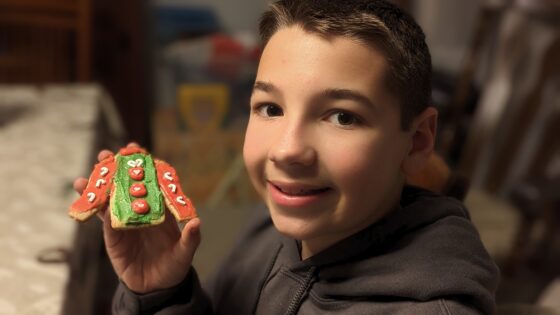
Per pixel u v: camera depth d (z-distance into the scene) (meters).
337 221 0.53
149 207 0.55
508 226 1.59
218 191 2.16
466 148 2.15
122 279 0.62
